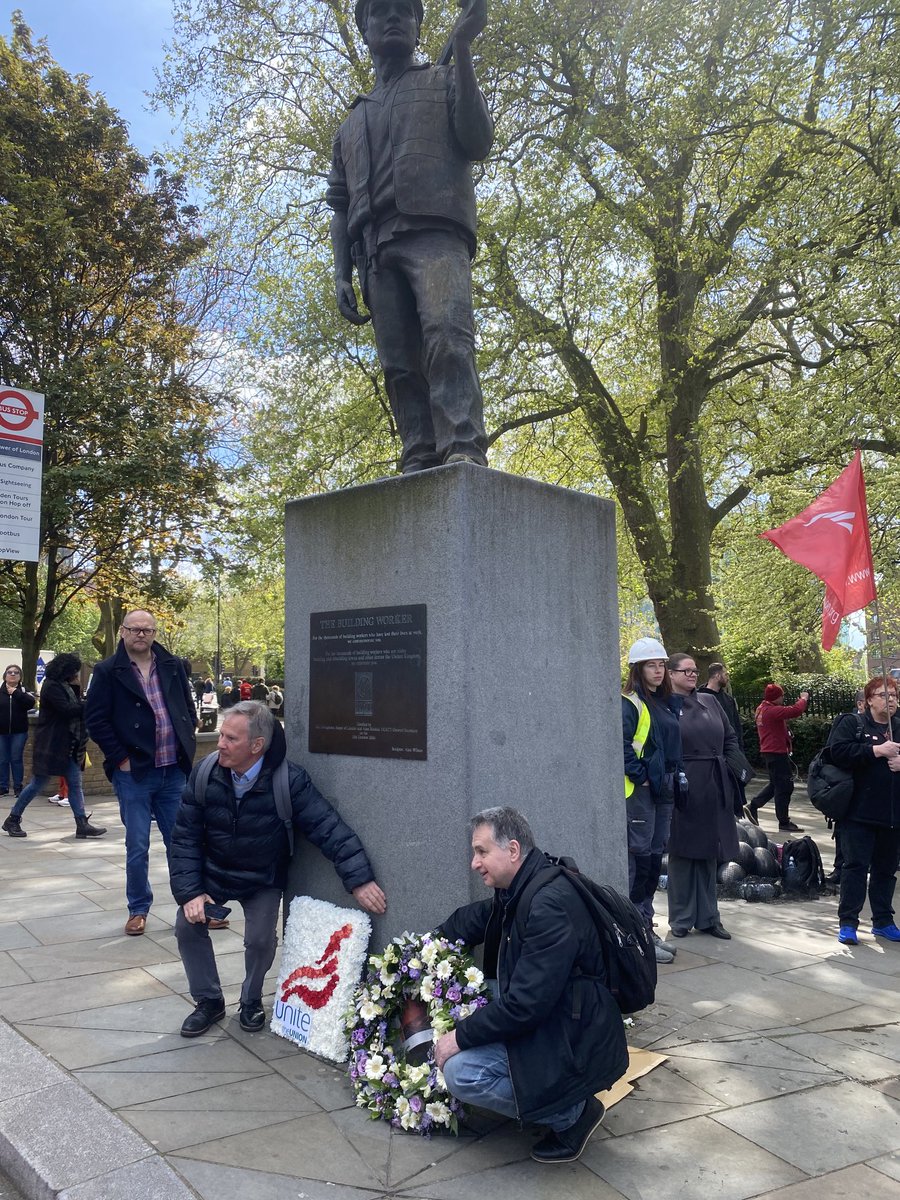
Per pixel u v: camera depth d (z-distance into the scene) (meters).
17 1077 3.30
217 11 13.39
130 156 17.56
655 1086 3.38
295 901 4.02
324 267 14.06
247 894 3.93
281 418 15.04
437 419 4.07
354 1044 3.34
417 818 3.64
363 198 4.24
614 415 13.69
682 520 14.04
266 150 14.17
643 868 5.13
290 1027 3.77
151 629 5.51
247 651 54.41
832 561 6.02
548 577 3.96
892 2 10.42
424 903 3.59
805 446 11.80
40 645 17.72
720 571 19.05
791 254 11.29
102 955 4.94
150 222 17.77
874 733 5.50
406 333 4.39
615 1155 2.86
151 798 5.61
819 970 4.91
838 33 11.09
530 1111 2.72
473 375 4.12
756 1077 3.46
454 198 4.12
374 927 3.79
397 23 4.24
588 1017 2.79
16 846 8.48
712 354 12.97
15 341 16.75
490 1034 2.76
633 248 12.73
